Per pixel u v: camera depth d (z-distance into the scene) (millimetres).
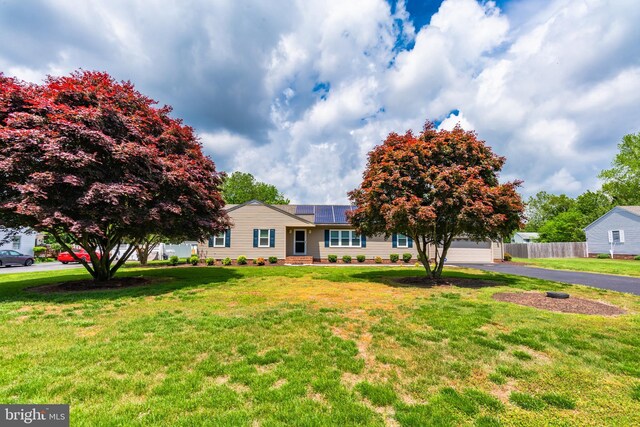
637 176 32750
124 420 2314
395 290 8234
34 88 8039
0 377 2992
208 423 2279
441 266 10312
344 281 10086
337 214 21266
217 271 13188
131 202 8164
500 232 9219
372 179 9703
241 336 4301
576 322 4957
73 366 3279
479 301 6664
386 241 20109
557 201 48188
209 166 10828
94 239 9352
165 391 2760
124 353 3643
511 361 3490
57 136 6855
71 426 2234
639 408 2535
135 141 8477
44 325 4809
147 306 6207
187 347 3867
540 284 9188
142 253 17719
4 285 9031
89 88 8133
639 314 5527
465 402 2611
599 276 11805
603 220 27984
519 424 2316
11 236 8602
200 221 9594
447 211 8836
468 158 9453
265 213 18875
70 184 6816
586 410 2508
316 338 4254
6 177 6719
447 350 3816
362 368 3301
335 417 2377
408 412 2459
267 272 12789
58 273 12547
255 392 2760
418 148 9336
